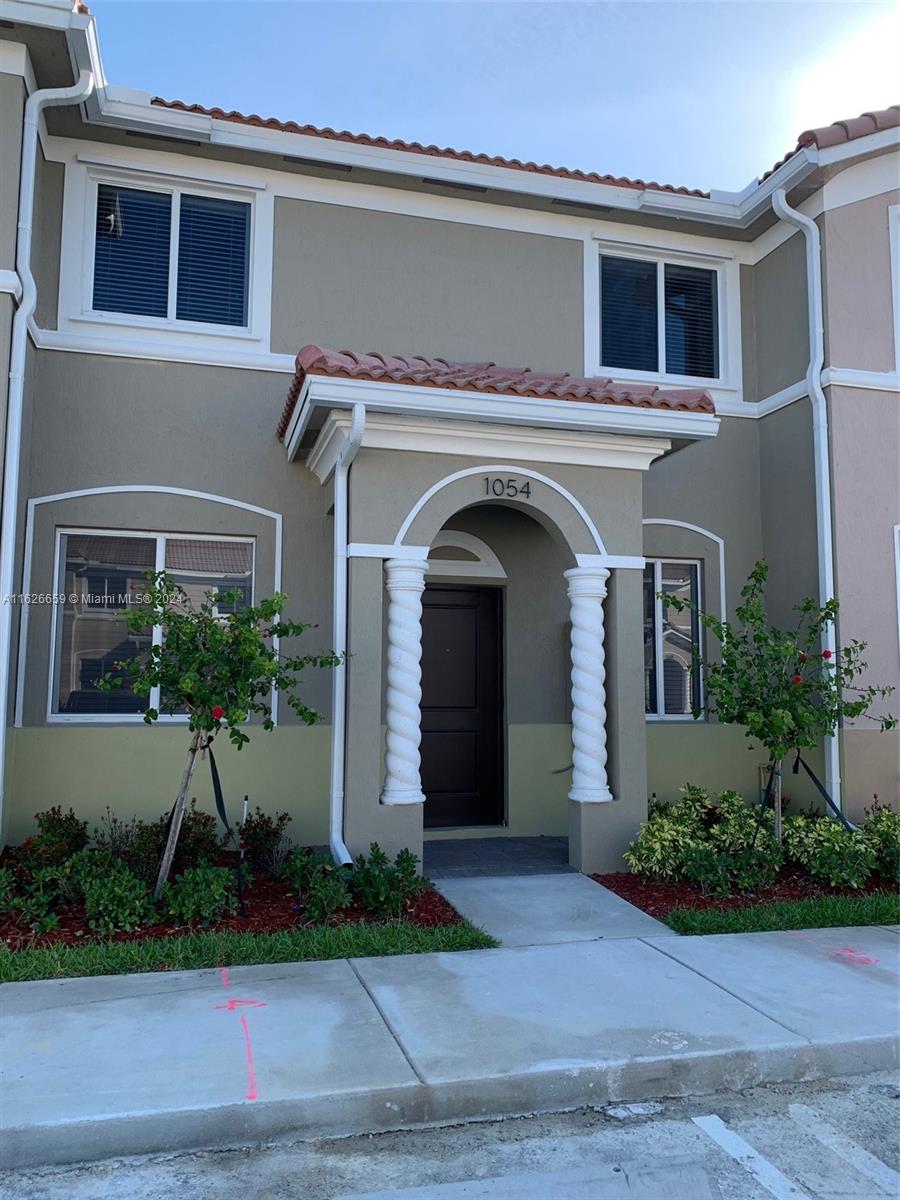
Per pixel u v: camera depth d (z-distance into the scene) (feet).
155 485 29.14
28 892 21.68
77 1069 14.25
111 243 30.14
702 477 34.76
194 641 21.76
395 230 32.32
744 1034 15.99
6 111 24.94
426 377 24.71
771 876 24.89
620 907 23.49
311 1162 12.67
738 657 27.81
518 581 33.09
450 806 32.68
